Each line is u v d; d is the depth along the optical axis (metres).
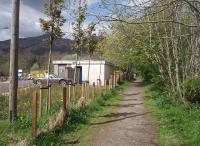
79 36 31.80
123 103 24.89
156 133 14.33
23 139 12.25
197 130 13.13
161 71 23.59
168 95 23.27
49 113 17.19
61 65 58.66
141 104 24.19
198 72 20.05
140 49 28.27
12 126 14.51
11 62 16.02
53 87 37.12
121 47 32.22
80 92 28.52
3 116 18.59
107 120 17.30
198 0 9.94
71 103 19.45
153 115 18.70
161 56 23.22
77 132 14.34
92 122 16.64
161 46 21.69
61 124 14.52
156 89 31.69
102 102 23.72
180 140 12.88
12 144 11.94
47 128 13.59
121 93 34.22
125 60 41.94
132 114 19.22
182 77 21.88
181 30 19.17
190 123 14.75
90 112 19.14
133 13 9.71
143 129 15.12
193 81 19.59
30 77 73.38
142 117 18.25
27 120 14.98
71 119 15.98
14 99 15.96
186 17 14.22
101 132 14.48
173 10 10.44
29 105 21.91
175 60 20.83
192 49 19.06
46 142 12.12
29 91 30.58
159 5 9.41
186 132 13.70
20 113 17.94
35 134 12.58
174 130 14.28
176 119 16.36
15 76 16.05
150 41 21.41
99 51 52.34
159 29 19.88
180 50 20.61
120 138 13.51
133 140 13.21
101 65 55.84
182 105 19.73
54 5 25.77
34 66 114.94
